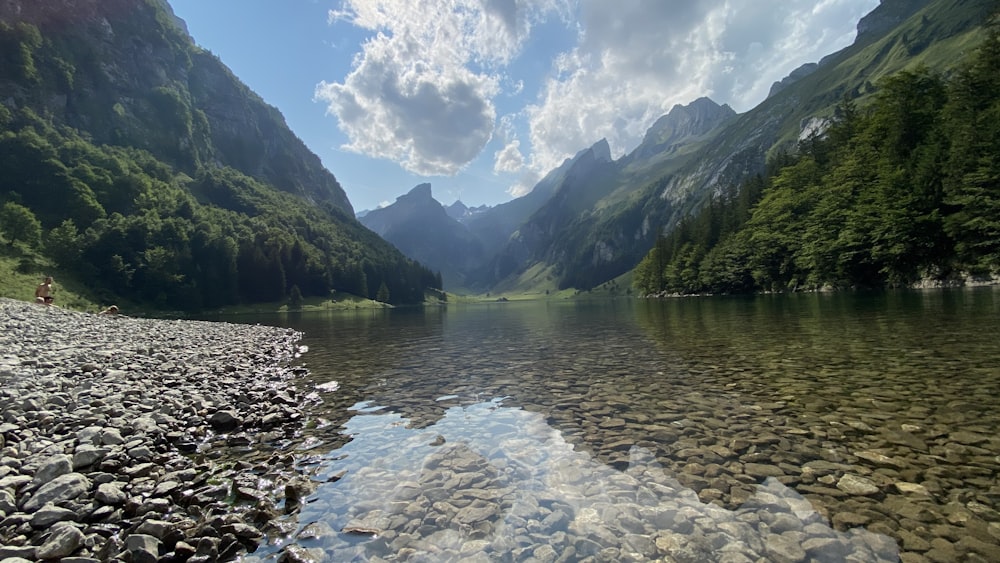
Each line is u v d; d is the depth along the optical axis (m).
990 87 47.25
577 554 4.70
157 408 10.56
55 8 199.38
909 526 4.73
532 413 10.09
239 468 7.65
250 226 158.75
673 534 4.95
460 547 4.97
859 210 55.09
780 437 7.53
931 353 13.15
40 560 4.82
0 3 176.62
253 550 5.12
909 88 55.97
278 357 21.16
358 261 183.88
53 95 175.88
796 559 4.33
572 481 6.48
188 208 137.75
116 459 7.49
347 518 5.73
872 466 6.20
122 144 196.75
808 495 5.55
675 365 14.63
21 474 6.69
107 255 95.75
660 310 50.62
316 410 11.33
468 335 31.45
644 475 6.48
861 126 66.38
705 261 99.44
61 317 30.95
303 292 143.00
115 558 4.95
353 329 41.16
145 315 85.00
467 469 7.16
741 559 4.41
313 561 4.80
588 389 12.04
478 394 12.34
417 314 84.94
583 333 28.12
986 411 8.00
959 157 43.47
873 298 38.31
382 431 9.41
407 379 15.02
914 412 8.20
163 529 5.50
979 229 41.69
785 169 83.69
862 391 9.79
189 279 107.69
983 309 23.05
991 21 53.50
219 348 22.88
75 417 9.29
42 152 122.88
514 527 5.34
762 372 12.55
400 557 4.83
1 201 103.12
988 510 4.92
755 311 35.88
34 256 77.94
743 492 5.77
